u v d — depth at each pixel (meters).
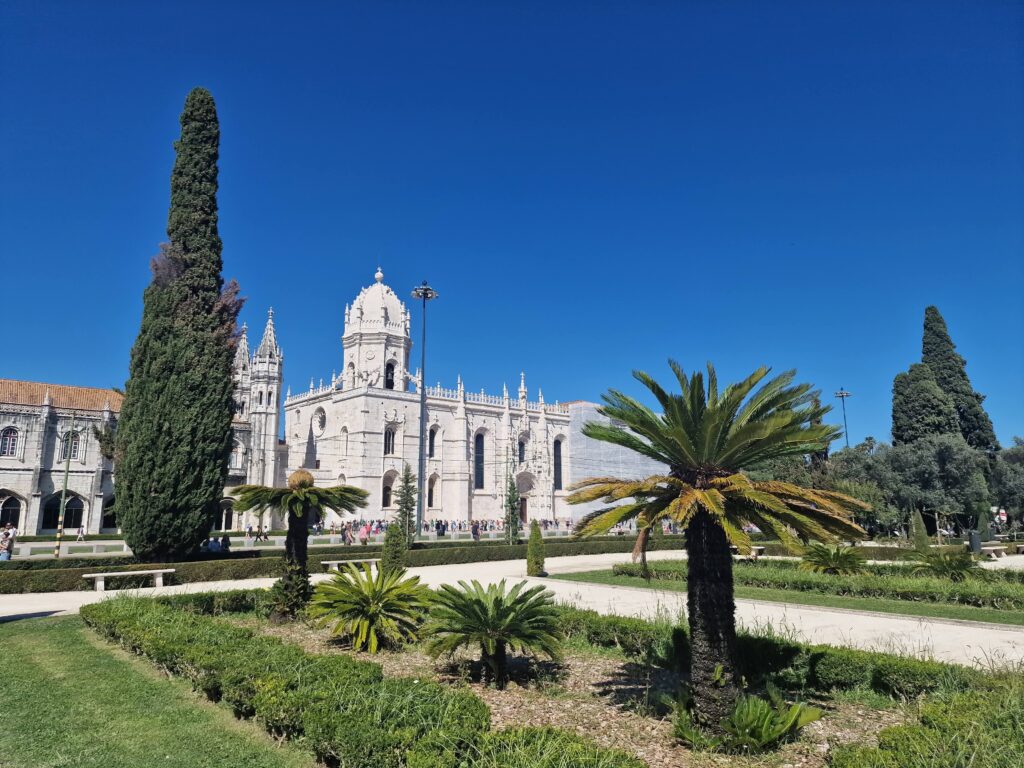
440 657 16.05
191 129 37.88
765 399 12.09
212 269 36.56
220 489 34.84
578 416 111.06
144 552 32.94
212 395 34.84
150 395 33.56
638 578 34.03
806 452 12.36
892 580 27.12
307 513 21.22
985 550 49.59
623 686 13.58
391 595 17.03
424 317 65.94
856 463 67.00
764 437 10.82
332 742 8.91
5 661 15.20
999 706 9.72
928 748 8.12
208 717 11.19
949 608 23.66
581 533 11.70
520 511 103.50
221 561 33.75
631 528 72.12
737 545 9.53
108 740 10.10
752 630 17.50
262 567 34.78
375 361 94.88
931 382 72.38
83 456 67.88
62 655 15.77
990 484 72.44
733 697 10.40
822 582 28.27
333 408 95.94
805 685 13.67
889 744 8.48
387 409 91.44
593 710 11.98
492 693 13.19
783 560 36.19
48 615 21.94
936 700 11.13
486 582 33.53
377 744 8.28
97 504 67.00
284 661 12.18
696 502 10.51
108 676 13.79
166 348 34.12
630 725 11.11
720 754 9.80
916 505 63.50
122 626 16.42
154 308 34.78
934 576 28.67
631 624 16.83
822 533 10.59
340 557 43.69
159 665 14.12
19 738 10.16
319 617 18.53
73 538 60.66
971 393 77.50
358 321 96.81
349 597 16.97
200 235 36.66
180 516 33.09
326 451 96.25
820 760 9.62
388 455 90.88
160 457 33.00
